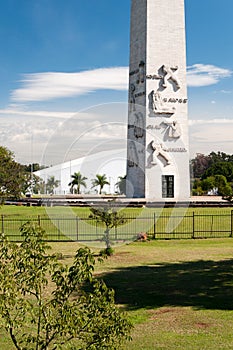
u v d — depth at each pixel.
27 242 8.49
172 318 14.20
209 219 37.72
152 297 16.56
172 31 47.84
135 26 48.94
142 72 47.69
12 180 43.62
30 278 8.22
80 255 8.37
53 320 8.06
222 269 21.09
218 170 75.75
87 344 8.33
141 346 11.87
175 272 20.59
